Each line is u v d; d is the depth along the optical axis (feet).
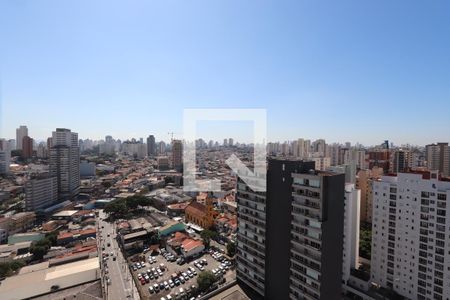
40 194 594.65
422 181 233.35
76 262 296.30
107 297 257.55
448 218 218.18
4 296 233.35
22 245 381.81
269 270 212.43
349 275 275.59
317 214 175.83
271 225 208.95
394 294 252.21
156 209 578.25
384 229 262.47
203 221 440.45
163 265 316.60
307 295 183.83
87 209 583.58
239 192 238.89
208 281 262.06
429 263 230.68
